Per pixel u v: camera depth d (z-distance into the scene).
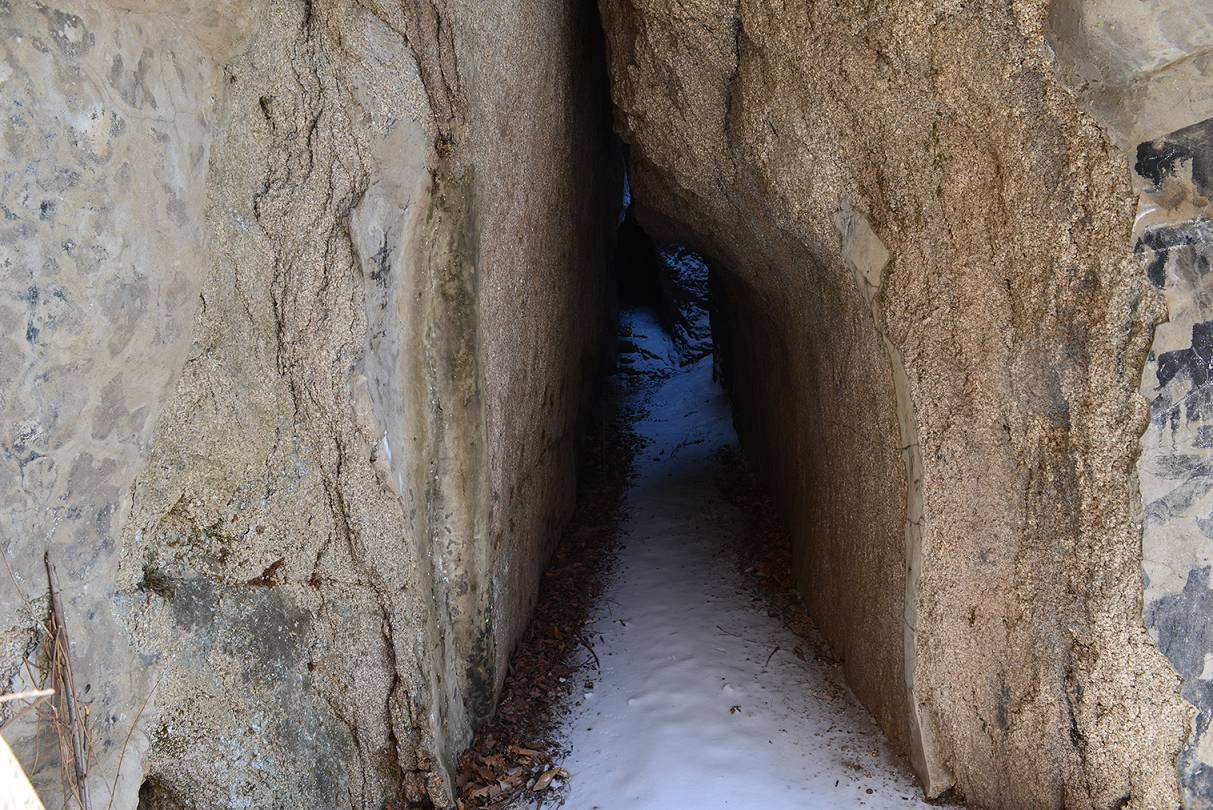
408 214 3.58
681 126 4.97
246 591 2.98
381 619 3.58
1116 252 3.06
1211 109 2.86
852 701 4.74
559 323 6.45
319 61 2.93
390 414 3.57
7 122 1.86
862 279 3.94
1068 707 3.43
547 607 5.97
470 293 3.92
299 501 3.15
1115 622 3.27
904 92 3.41
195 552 2.78
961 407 3.56
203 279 2.59
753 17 4.02
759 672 5.09
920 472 3.71
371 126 3.21
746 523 7.43
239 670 2.97
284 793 3.20
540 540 6.19
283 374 3.02
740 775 4.14
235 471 2.85
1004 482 3.49
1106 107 2.98
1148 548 3.20
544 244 5.66
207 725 2.87
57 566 2.19
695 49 4.51
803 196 4.13
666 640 5.51
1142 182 2.99
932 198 3.48
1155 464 3.15
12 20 1.84
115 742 2.46
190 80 2.44
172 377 2.52
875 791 3.98
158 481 2.58
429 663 3.81
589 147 7.64
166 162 2.35
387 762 3.74
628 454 9.51
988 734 3.72
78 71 2.02
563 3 5.97
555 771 4.22
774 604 5.99
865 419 4.32
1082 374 3.20
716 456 9.23
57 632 2.18
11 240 1.90
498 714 4.62
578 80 6.82
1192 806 3.32
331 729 3.44
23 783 2.12
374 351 3.44
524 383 5.30
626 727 4.61
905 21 3.27
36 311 1.98
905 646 3.96
